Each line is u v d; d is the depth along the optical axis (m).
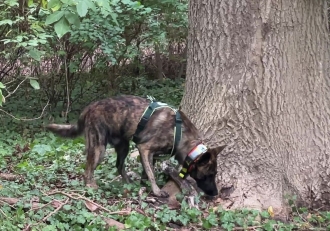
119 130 3.34
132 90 7.14
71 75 6.22
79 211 2.87
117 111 3.32
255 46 3.23
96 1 2.68
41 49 5.30
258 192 3.24
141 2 5.88
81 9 2.46
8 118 5.82
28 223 2.69
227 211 3.07
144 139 3.26
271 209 3.17
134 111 3.29
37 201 3.01
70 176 3.79
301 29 3.30
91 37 5.18
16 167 4.04
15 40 3.60
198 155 3.16
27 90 6.55
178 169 3.42
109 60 5.63
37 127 5.68
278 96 3.28
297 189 3.39
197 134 3.28
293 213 3.29
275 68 3.25
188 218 2.98
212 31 3.34
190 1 3.53
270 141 3.28
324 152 3.44
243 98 3.27
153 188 3.26
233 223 2.99
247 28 3.23
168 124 3.24
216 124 3.33
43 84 6.25
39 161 4.22
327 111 3.46
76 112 6.29
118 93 6.77
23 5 4.03
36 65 5.86
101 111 3.35
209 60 3.37
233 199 3.23
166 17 6.17
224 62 3.31
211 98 3.37
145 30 6.21
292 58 3.29
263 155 3.27
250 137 3.28
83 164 3.96
